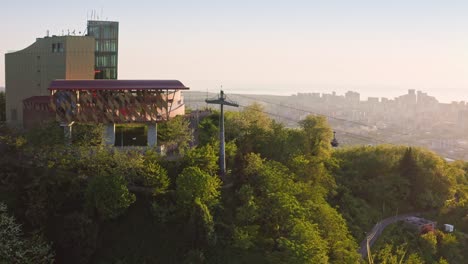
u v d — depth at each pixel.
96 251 58.25
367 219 84.12
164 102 71.69
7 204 60.41
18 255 51.12
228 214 63.97
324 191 75.44
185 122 77.38
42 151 65.44
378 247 76.19
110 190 57.94
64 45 86.94
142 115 70.81
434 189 98.50
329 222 66.56
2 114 96.94
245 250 60.53
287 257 57.12
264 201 65.06
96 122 70.12
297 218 62.53
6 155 66.88
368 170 98.44
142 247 58.69
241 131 80.81
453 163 124.81
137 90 70.88
